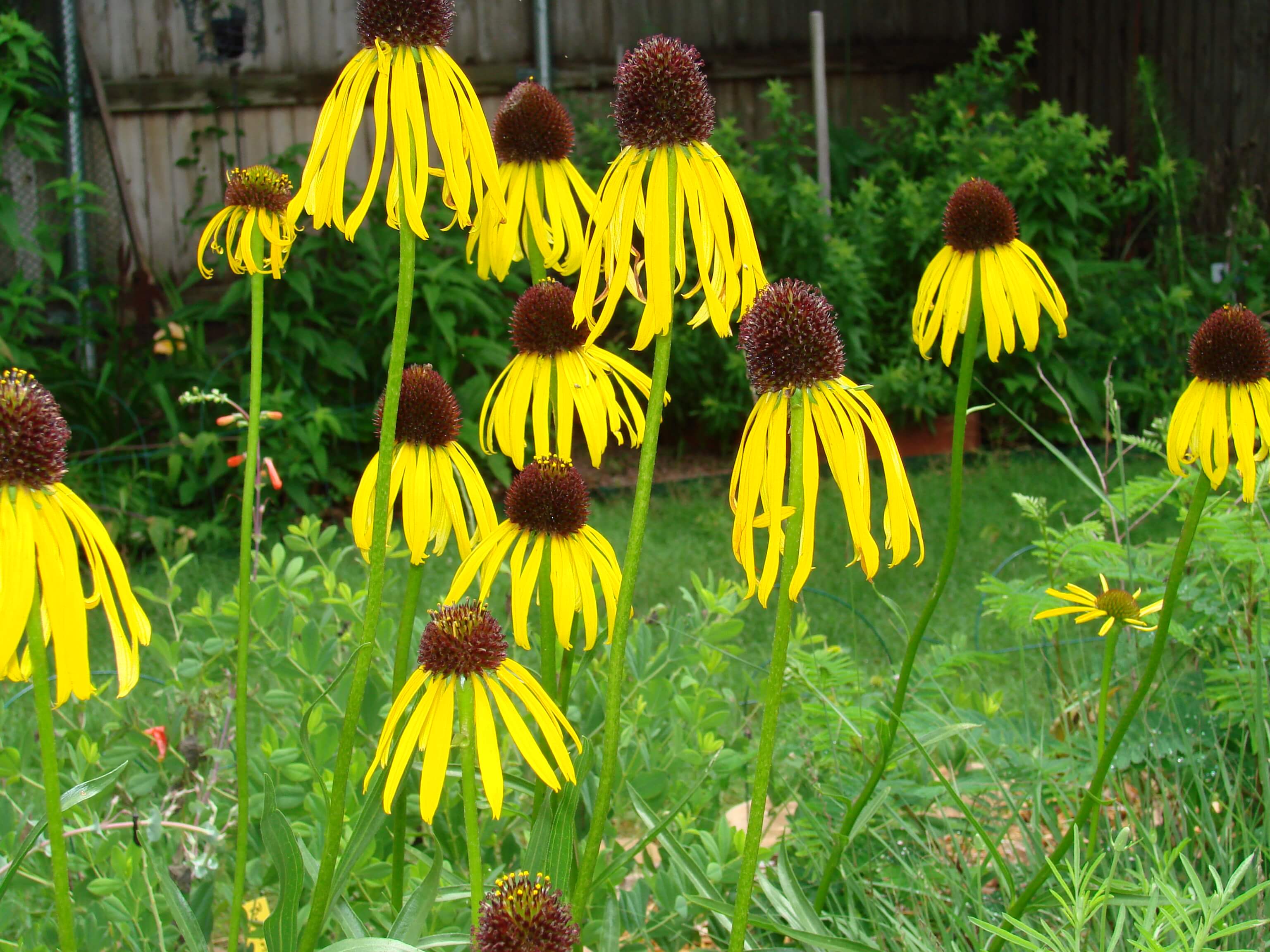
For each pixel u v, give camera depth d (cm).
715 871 238
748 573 156
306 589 293
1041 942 188
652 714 276
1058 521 593
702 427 755
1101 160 842
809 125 783
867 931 251
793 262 729
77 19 720
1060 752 279
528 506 183
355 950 155
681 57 152
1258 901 228
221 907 272
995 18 954
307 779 248
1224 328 193
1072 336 730
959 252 221
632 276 157
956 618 471
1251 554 263
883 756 221
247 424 251
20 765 245
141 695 358
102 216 742
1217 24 795
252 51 759
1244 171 784
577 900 165
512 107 203
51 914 237
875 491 643
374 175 151
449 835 239
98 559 139
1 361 601
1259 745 235
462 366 725
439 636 153
